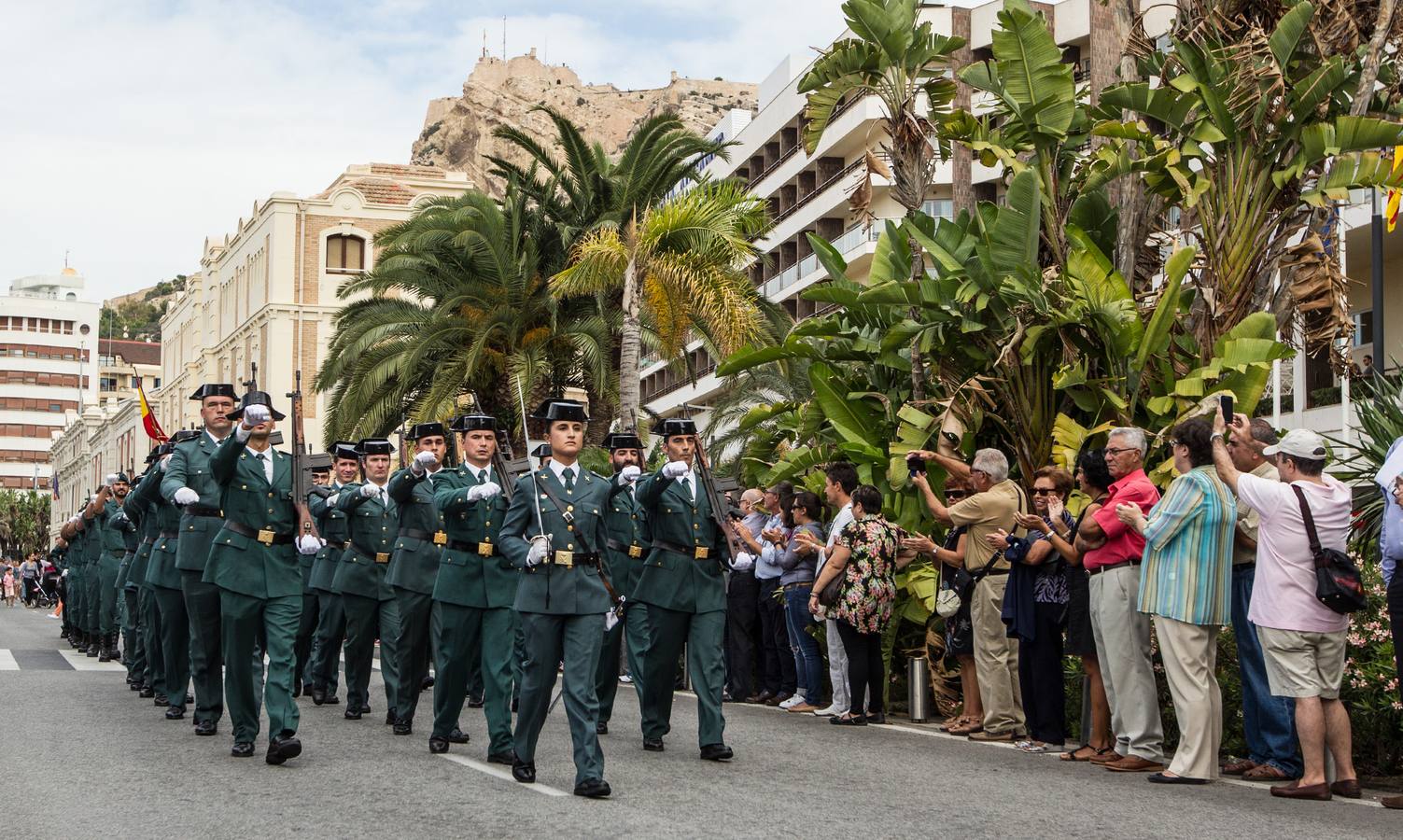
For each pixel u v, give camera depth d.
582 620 8.57
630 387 22.59
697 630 9.95
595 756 8.28
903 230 14.70
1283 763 9.00
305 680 16.17
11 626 31.12
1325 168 14.10
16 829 7.29
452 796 8.24
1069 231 12.57
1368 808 7.93
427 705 13.74
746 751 10.23
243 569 9.77
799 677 13.29
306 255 55.09
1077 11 38.56
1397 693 9.13
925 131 15.09
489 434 10.68
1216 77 12.65
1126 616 9.32
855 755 10.02
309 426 54.31
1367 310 24.84
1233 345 11.87
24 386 144.25
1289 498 8.34
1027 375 13.13
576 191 27.67
